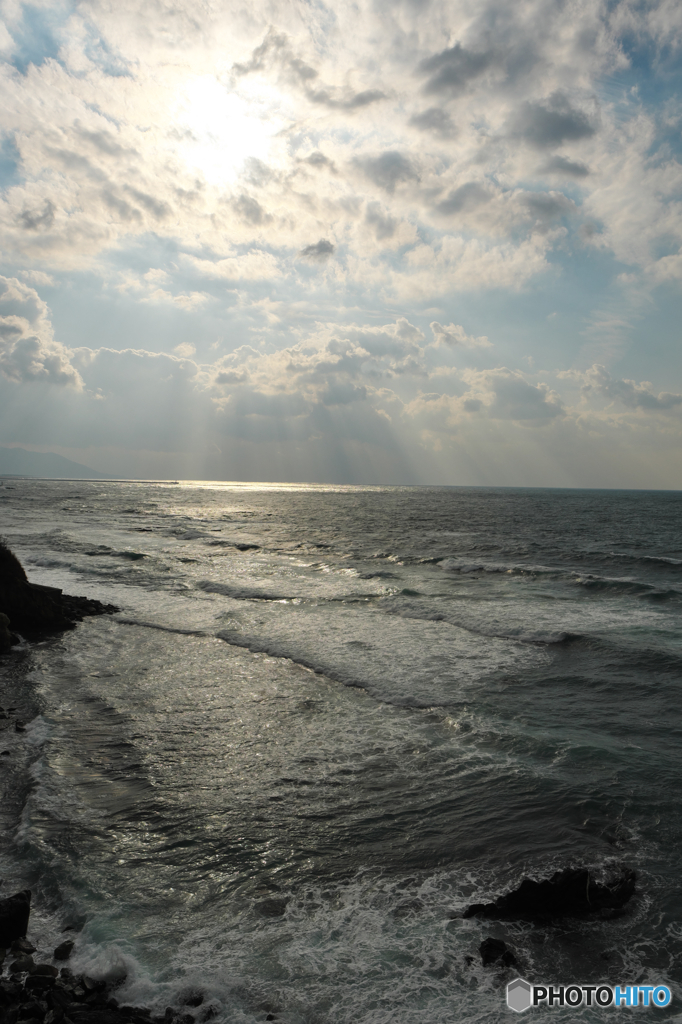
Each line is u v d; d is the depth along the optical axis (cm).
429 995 468
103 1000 466
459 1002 461
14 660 1425
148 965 502
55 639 1611
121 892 599
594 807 746
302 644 1532
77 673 1326
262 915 568
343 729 1012
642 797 770
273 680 1266
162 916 566
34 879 621
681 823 708
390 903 581
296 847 678
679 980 479
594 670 1321
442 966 498
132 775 848
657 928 539
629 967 495
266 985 480
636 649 1462
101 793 796
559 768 858
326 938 535
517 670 1323
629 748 923
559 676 1284
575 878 582
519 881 607
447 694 1171
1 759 901
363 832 705
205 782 828
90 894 595
